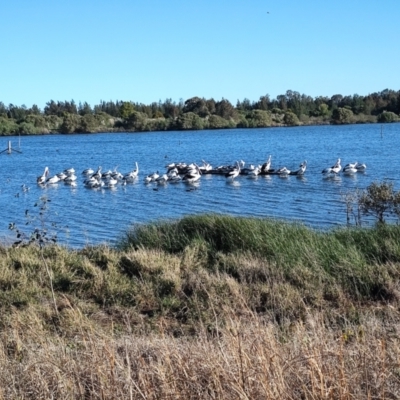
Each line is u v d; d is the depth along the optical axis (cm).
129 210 2830
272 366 484
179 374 519
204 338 612
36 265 1087
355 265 990
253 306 851
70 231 2212
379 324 654
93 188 3797
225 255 1120
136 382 522
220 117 15650
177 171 4159
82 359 589
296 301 843
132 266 1062
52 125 15888
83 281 988
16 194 3644
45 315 837
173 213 2702
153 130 15425
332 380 473
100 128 15675
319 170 4500
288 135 10894
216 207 2830
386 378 481
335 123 15638
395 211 1517
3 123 15288
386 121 15400
